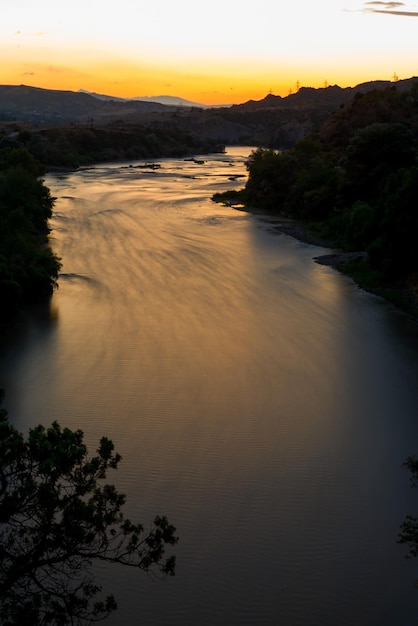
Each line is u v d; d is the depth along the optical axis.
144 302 38.62
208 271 46.22
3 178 61.56
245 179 113.75
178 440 22.39
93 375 27.92
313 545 17.20
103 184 103.69
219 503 18.84
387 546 17.20
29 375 27.84
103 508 11.58
